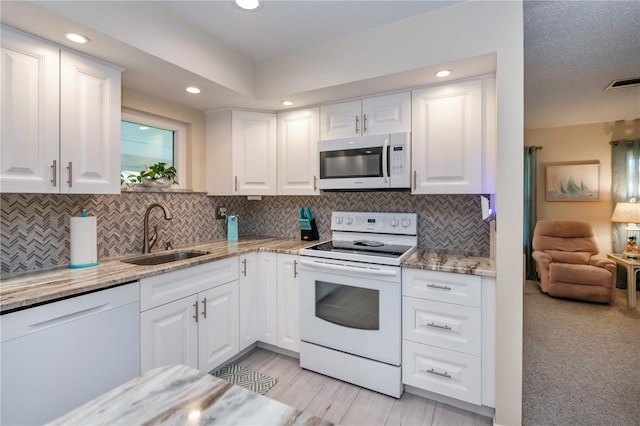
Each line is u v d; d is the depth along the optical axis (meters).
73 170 1.54
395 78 1.94
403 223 2.38
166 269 1.70
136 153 2.31
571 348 2.60
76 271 1.62
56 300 1.26
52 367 1.25
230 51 2.12
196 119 2.61
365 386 1.96
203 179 2.67
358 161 2.23
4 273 1.55
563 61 2.51
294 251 2.25
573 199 4.48
